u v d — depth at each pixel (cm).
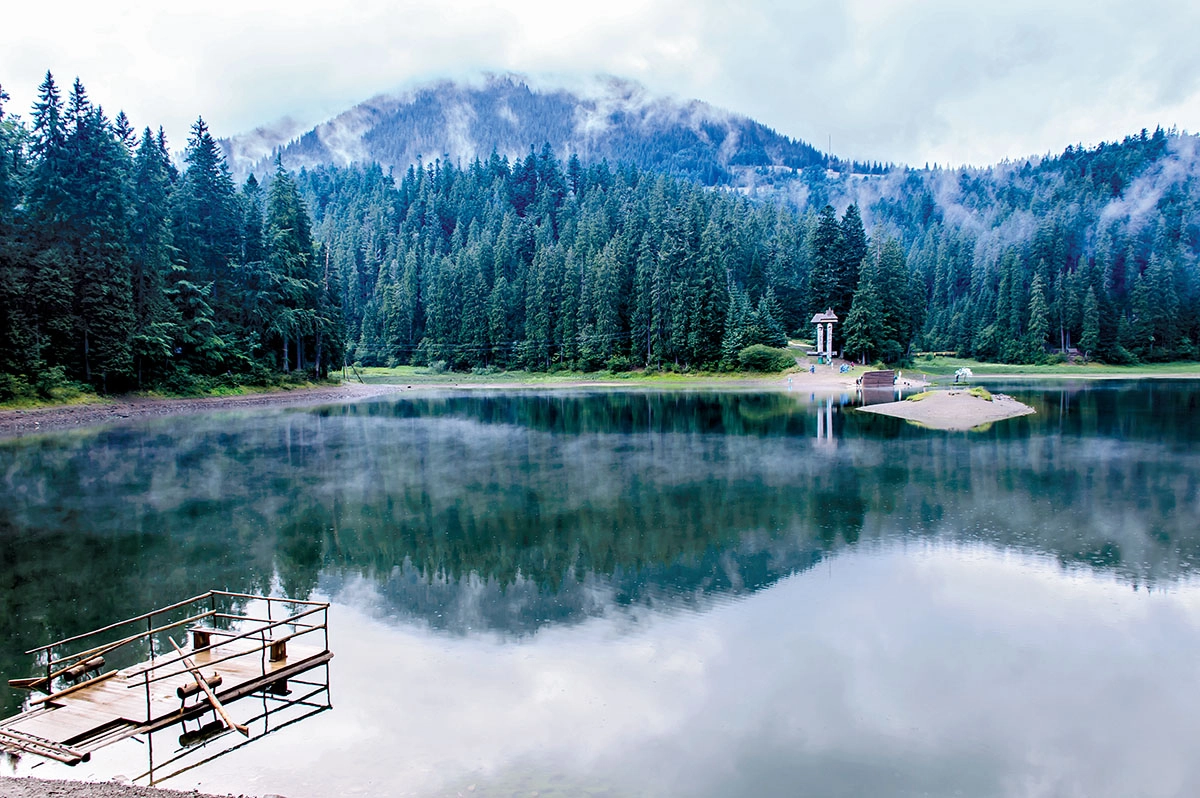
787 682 1115
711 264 10012
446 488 2611
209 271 7062
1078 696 1068
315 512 2259
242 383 7125
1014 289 12494
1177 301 12238
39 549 1873
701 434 4134
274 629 1354
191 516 2216
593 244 12750
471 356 12450
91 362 5462
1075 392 6875
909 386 7881
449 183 18812
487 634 1316
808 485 2595
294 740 957
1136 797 830
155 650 1262
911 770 880
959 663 1177
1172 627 1315
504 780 856
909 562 1703
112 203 5469
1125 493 2405
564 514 2205
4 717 1025
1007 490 2472
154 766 897
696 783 849
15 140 5544
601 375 10938
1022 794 830
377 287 14200
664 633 1309
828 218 10875
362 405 6544
